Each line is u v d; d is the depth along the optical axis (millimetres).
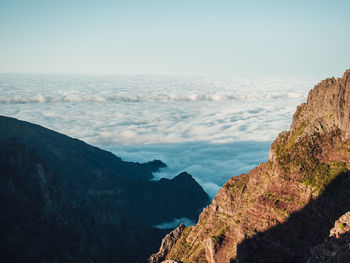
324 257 27328
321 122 60094
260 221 52969
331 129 58156
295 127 67688
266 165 68312
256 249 51031
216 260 60188
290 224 50500
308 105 67938
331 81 63531
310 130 60125
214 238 62188
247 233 52531
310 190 51625
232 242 60438
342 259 25438
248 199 65875
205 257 66625
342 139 55906
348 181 49969
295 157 57312
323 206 49469
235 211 68188
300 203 51719
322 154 55812
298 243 48406
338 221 29000
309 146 57438
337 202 48656
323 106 62312
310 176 53688
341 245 26516
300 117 68438
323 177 52438
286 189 54375
